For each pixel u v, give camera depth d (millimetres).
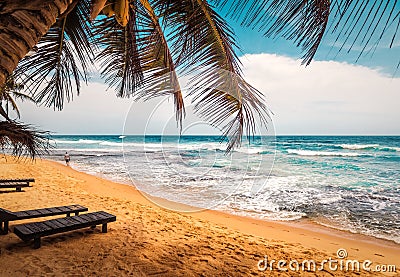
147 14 3617
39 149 3266
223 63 3057
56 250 4090
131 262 3941
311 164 21734
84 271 3551
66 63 3484
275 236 6332
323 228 7168
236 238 5660
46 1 1374
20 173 13461
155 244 4781
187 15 2795
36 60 3139
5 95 3174
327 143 43750
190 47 2854
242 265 4250
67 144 49281
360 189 12266
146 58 4004
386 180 14773
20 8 1296
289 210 8781
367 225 7430
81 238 4680
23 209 6465
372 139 53094
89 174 15891
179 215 7238
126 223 5902
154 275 3635
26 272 3371
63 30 3064
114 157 27234
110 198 8719
